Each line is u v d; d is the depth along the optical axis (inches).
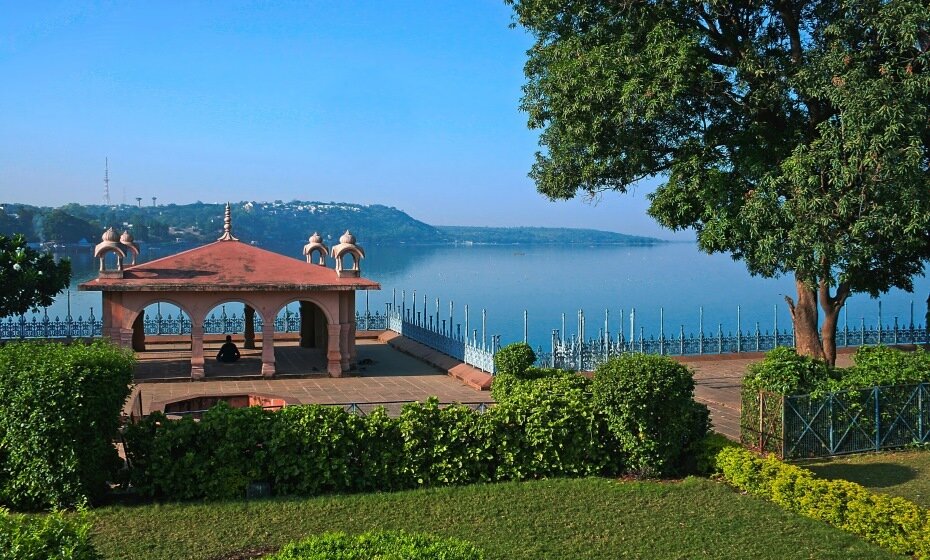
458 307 2415.1
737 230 786.8
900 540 416.8
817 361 645.3
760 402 611.5
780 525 454.0
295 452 504.1
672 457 555.5
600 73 778.2
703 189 810.8
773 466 502.9
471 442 532.4
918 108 682.8
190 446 494.0
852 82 700.0
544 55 871.7
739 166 813.2
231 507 470.0
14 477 457.7
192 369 1019.9
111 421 481.1
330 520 454.3
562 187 932.6
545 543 425.7
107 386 475.5
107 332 991.0
